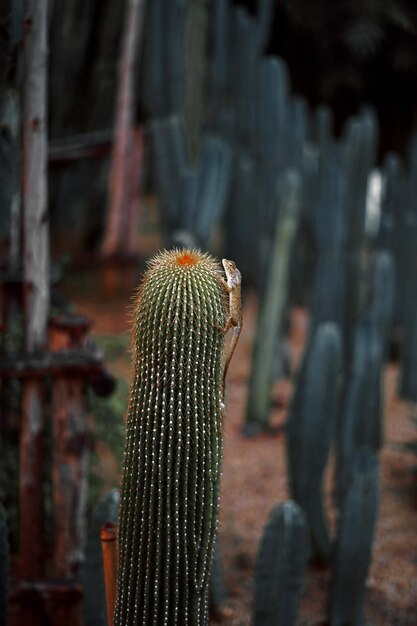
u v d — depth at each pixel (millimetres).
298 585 2953
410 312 5887
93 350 2982
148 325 1659
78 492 3082
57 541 3098
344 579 3365
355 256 6246
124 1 6801
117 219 6258
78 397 3023
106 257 6090
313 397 3725
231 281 1732
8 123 3090
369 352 4246
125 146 6035
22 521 3059
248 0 11344
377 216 7570
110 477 4055
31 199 2861
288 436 3877
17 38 2727
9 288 3275
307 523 3861
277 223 5395
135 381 1713
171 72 6027
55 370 2920
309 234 7184
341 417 4441
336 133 12562
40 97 2787
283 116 6742
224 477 4824
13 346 3270
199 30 6477
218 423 1722
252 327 7270
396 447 5223
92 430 3652
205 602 1825
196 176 5633
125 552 1779
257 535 4215
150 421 1679
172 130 6117
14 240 3285
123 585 1795
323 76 11961
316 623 3535
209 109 7559
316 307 5910
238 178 6789
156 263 1727
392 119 12500
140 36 6352
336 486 4355
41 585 2961
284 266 5363
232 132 6902
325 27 11336
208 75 7492
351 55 11766
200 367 1661
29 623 3018
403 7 11062
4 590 2387
